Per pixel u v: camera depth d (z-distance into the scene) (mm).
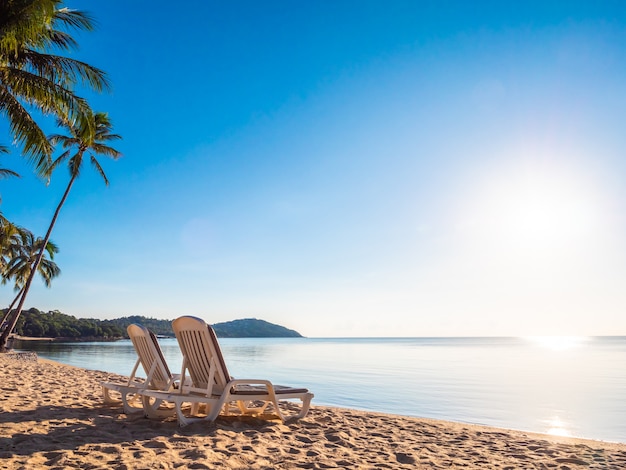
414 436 6191
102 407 6703
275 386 6586
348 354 50094
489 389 16266
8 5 10805
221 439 4891
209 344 5582
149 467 3777
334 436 5598
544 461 4988
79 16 13023
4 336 24906
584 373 24125
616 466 4852
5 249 33438
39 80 11984
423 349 73750
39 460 3828
